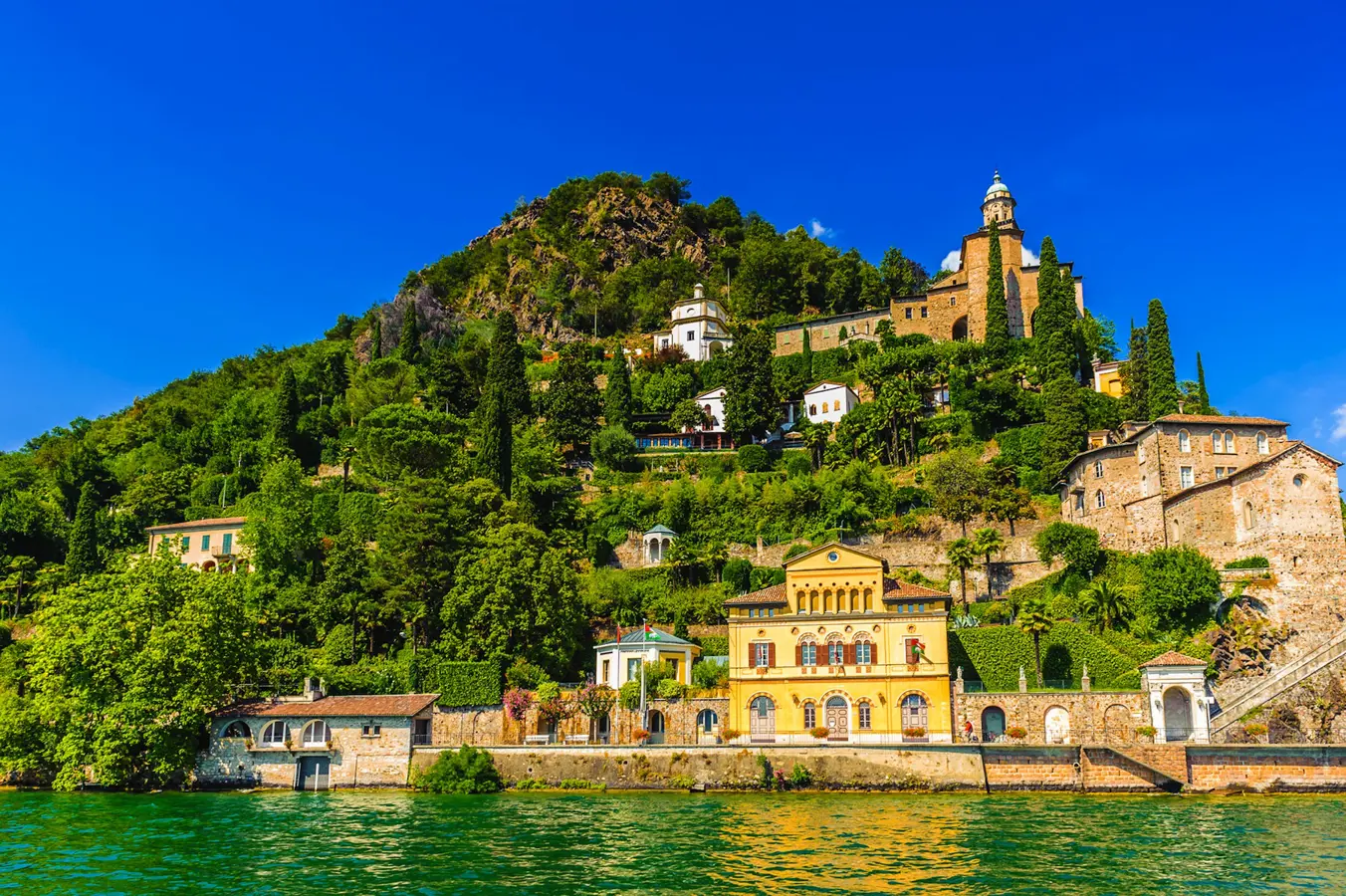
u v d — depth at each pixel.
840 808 63.06
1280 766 68.56
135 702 72.44
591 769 73.69
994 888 42.28
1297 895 41.16
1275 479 86.50
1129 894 41.41
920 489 116.00
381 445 123.38
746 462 135.25
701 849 50.06
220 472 144.38
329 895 41.44
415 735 80.88
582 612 94.12
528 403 151.38
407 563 94.12
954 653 86.44
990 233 156.00
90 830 55.62
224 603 79.12
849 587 85.12
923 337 159.88
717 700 83.94
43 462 164.50
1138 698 75.50
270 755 75.31
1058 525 99.50
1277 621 83.25
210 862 47.25
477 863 47.09
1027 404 128.88
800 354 166.12
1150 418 121.44
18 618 106.94
